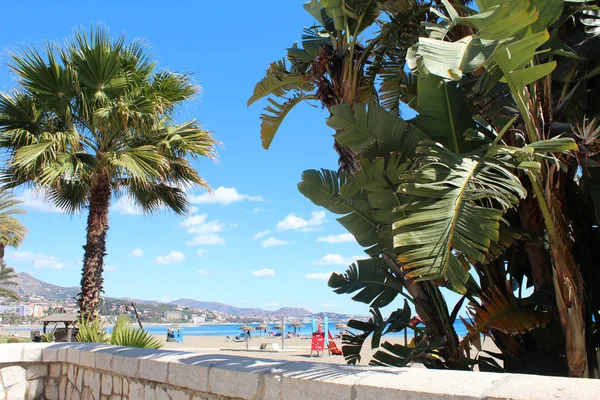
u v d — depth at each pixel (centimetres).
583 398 181
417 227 295
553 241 379
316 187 498
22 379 623
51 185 986
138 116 1001
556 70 459
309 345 3406
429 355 504
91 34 994
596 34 445
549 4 369
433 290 500
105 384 524
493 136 476
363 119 456
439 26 343
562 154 403
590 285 432
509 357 457
